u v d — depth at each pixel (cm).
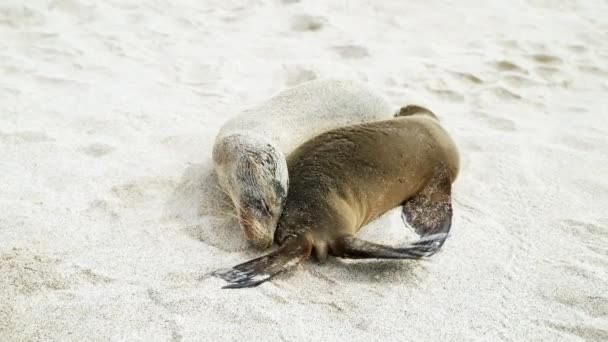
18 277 464
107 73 591
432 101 588
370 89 537
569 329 462
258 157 486
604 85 615
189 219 495
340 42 646
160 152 530
